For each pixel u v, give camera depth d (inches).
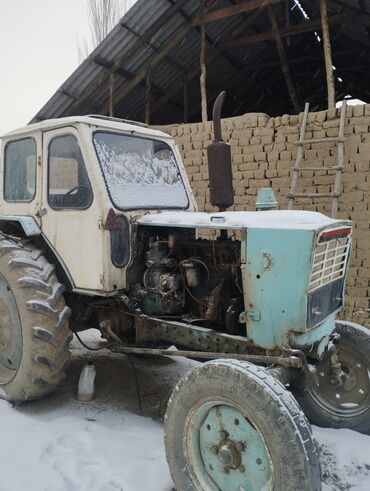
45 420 123.0
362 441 116.5
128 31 283.9
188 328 116.2
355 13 294.4
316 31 382.3
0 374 137.3
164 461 103.8
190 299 120.3
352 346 125.4
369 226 213.6
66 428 117.6
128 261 122.4
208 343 114.3
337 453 110.0
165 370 166.7
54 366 122.9
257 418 78.7
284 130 233.9
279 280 96.3
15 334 128.8
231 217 109.7
